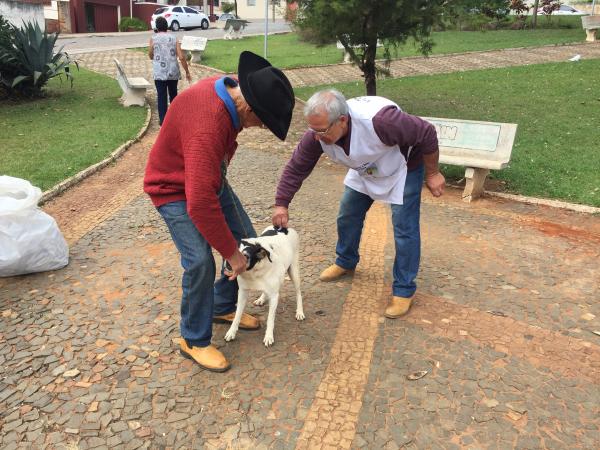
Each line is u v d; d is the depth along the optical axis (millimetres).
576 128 8852
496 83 12477
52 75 11578
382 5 7566
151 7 37031
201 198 2529
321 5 7512
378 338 3508
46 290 4062
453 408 2881
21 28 11414
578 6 32281
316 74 14672
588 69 13219
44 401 2916
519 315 3785
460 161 6074
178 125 2637
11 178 4336
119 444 2639
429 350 3377
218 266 4434
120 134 8664
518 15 24516
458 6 7906
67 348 3373
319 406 2891
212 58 17812
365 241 5055
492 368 3205
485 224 5484
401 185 3406
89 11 31922
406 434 2707
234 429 2732
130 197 6105
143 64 16422
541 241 5059
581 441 2668
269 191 6344
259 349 3391
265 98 2502
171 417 2811
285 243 3422
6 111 10242
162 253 4703
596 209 5816
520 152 7734
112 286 4133
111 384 3053
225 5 47031
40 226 4230
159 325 3631
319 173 7191
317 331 3588
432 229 5336
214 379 3102
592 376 3148
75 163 7098
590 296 4066
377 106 3115
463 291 4117
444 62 15711
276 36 25828
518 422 2787
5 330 3551
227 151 2846
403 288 3713
